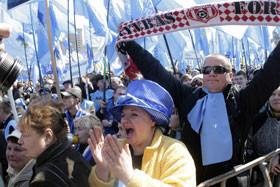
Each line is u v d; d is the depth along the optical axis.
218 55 2.22
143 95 1.64
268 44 7.34
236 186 2.15
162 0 3.87
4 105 3.94
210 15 1.99
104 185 1.51
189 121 2.17
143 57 2.32
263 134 2.84
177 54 5.52
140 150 1.69
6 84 1.63
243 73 5.46
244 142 2.20
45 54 5.57
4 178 3.33
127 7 4.96
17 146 2.09
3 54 1.61
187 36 6.44
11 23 6.83
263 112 2.92
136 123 1.61
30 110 1.59
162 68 2.36
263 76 2.14
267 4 1.87
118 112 1.80
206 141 2.05
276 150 2.61
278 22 1.88
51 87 8.63
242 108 2.17
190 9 2.03
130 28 2.20
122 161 1.34
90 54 6.90
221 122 2.07
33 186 1.41
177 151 1.55
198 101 2.21
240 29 3.47
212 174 2.11
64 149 1.59
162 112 1.63
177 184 1.37
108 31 5.53
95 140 1.58
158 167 1.55
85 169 1.63
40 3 5.47
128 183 1.30
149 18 2.14
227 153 2.01
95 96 6.14
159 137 1.64
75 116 4.13
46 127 1.56
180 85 2.40
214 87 2.17
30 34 7.46
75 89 4.21
